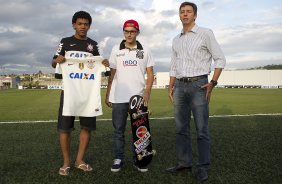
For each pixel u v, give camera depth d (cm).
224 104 1764
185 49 409
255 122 919
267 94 3225
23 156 510
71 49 418
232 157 497
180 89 414
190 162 429
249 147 571
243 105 1678
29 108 1511
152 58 450
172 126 842
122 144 442
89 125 430
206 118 400
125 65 435
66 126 418
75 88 416
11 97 2788
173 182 381
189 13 407
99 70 427
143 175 409
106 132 750
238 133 723
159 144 605
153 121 955
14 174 412
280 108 1480
